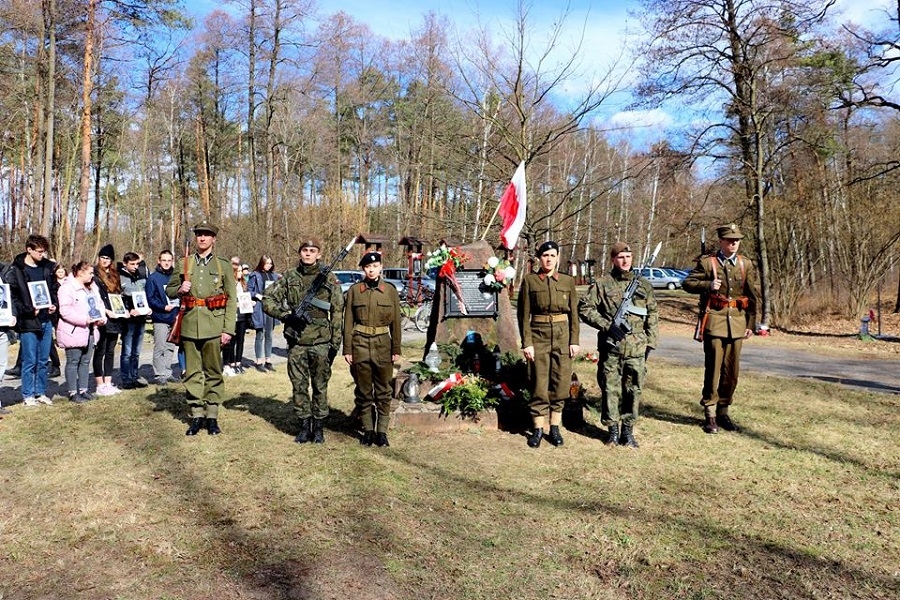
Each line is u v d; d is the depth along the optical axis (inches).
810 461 209.9
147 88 1091.9
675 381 358.3
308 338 218.5
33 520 151.3
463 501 169.3
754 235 778.2
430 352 259.4
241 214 1343.5
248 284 373.1
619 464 204.4
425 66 737.6
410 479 185.2
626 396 228.5
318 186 1673.2
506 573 130.3
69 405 267.6
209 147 1513.3
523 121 488.4
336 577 127.1
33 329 263.4
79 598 117.4
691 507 168.6
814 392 328.2
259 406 276.7
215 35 1274.6
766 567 135.3
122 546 138.7
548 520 157.9
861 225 719.7
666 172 781.9
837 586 127.6
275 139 1277.1
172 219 1430.9
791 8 668.1
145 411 259.1
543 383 221.9
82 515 154.3
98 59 826.2
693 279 251.1
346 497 169.9
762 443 231.3
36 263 265.7
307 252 221.3
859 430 250.7
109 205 1553.9
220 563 131.9
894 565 136.9
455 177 586.9
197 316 225.5
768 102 722.2
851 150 756.6
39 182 820.0
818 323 748.0
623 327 220.5
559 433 227.5
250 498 167.8
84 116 768.3
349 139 1654.8
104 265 305.3
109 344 301.1
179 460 197.5
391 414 239.3
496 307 278.4
